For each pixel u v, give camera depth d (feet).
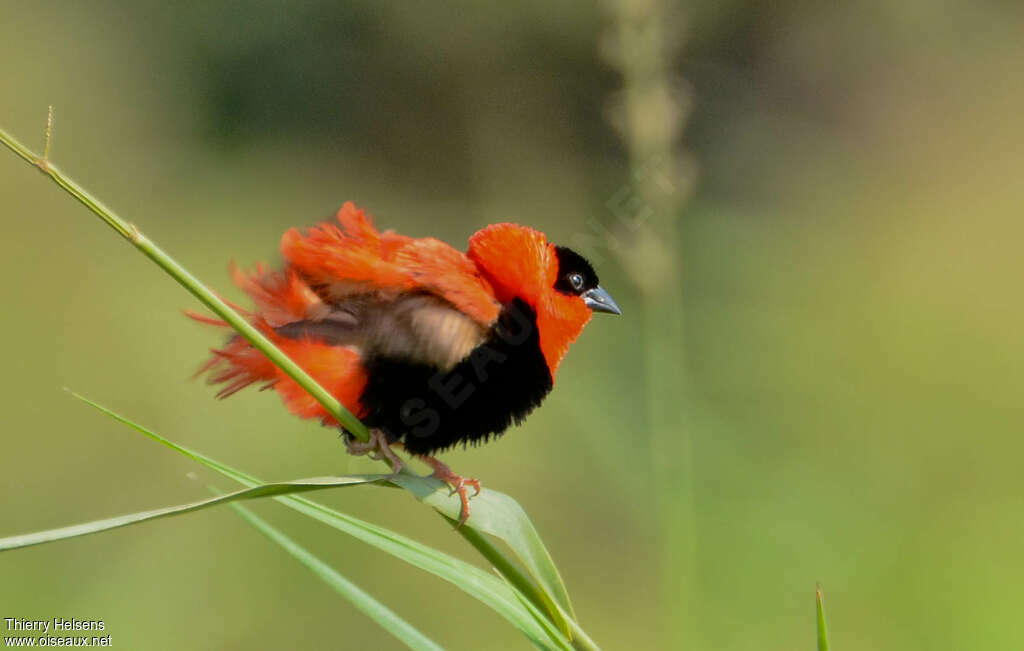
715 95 68.74
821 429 40.93
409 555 15.15
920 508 37.83
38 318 50.55
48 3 73.26
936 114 67.77
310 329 16.97
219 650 36.22
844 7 70.85
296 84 79.66
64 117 71.31
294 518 40.50
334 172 76.84
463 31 74.64
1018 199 56.13
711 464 39.14
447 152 75.20
